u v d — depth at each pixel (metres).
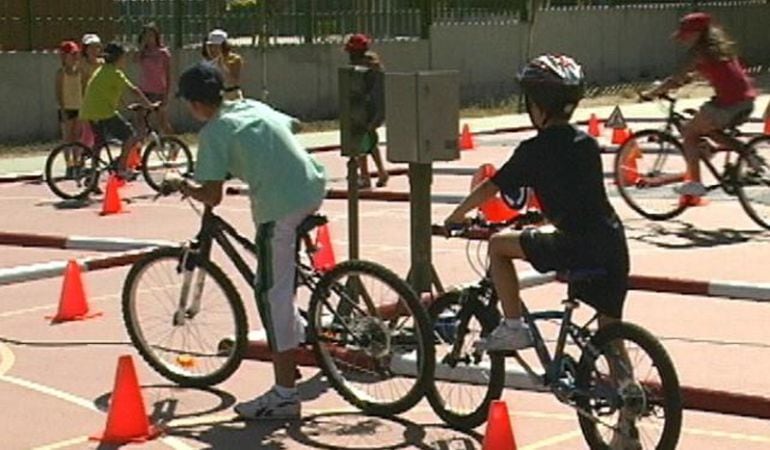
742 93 15.05
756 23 45.69
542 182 7.32
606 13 40.47
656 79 41.31
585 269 7.33
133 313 9.46
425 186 9.77
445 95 9.65
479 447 8.04
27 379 9.71
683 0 43.88
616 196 18.33
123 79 19.69
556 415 8.58
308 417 8.66
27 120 28.08
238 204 19.08
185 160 20.45
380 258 14.43
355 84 9.77
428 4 35.34
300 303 10.93
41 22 28.59
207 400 9.09
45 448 8.12
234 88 20.84
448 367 8.29
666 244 14.73
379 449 8.02
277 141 8.40
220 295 9.84
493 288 7.86
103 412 8.88
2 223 17.70
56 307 12.23
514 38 37.72
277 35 32.16
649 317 11.24
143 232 16.62
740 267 13.29
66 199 19.75
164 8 30.28
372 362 8.58
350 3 33.69
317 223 8.54
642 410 7.20
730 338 10.46
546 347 7.88
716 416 8.60
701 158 15.45
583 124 29.88
